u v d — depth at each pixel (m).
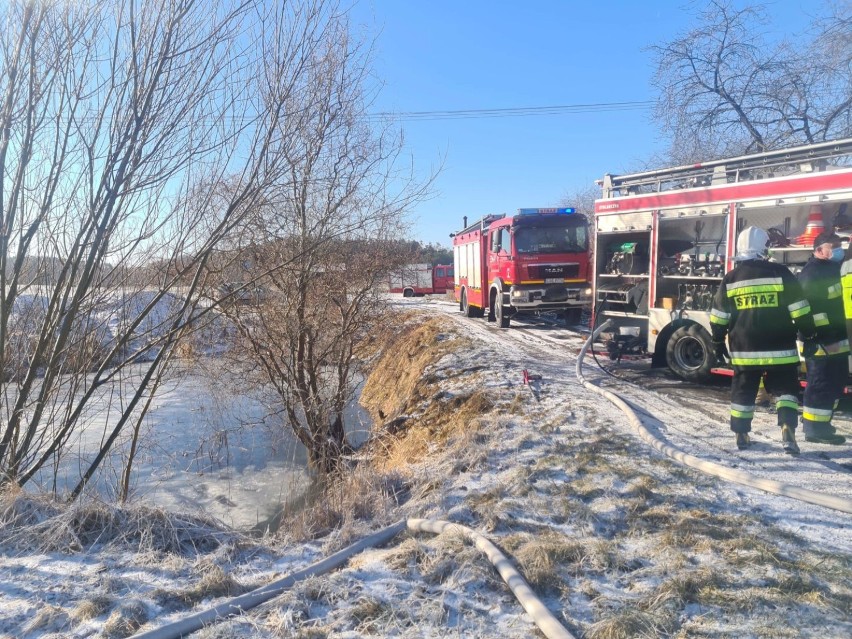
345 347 11.02
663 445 5.93
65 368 6.83
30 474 6.29
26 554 4.34
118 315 7.14
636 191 9.97
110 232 6.43
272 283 9.45
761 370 5.68
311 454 9.81
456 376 10.52
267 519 7.45
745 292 5.59
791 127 18.14
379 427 10.32
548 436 6.55
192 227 7.05
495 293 17.14
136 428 7.80
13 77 5.91
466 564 3.81
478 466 5.89
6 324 6.39
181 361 9.51
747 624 3.12
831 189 6.79
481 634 3.18
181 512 5.21
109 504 4.86
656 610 3.26
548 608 3.38
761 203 7.58
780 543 3.97
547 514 4.66
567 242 15.38
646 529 4.29
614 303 10.32
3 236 6.19
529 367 10.36
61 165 6.24
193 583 3.88
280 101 6.82
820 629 3.05
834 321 5.67
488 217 18.05
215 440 10.49
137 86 6.11
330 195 9.16
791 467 5.37
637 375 9.68
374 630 3.24
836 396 5.78
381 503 5.21
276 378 10.49
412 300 32.75
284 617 3.35
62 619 3.46
